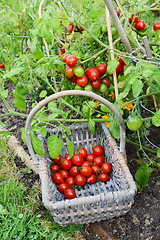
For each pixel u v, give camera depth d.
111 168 1.54
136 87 1.07
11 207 1.45
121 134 1.33
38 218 1.42
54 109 1.34
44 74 1.48
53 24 1.32
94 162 1.65
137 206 1.49
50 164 1.64
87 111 1.47
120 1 1.56
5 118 2.40
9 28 2.35
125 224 1.41
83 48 1.69
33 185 1.67
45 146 1.62
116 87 1.47
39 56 1.44
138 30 1.58
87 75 1.51
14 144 2.06
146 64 1.10
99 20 1.56
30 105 2.53
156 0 1.62
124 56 1.34
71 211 1.19
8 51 2.41
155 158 1.78
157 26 1.49
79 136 1.84
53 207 1.14
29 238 1.31
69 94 1.18
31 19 2.20
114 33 1.44
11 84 2.97
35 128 1.29
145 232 1.35
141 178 1.46
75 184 1.57
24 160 1.89
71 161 1.69
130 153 1.87
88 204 1.16
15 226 1.33
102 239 1.35
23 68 1.36
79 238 1.35
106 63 1.69
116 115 1.25
